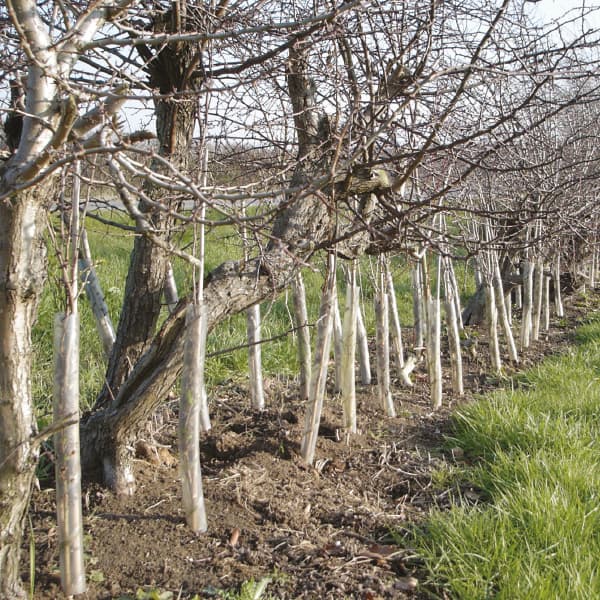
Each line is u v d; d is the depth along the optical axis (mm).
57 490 2271
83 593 2363
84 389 4422
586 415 4324
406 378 5348
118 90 1731
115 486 3012
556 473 3318
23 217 1833
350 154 2850
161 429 3842
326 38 2443
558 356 6211
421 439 4230
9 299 1864
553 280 8836
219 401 4645
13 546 2039
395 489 3506
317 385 3520
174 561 2586
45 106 1778
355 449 3953
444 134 3613
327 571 2598
